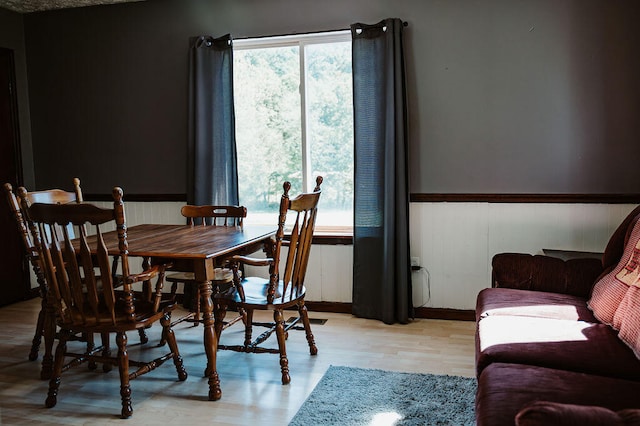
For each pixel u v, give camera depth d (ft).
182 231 10.92
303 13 13.16
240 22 13.64
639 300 6.73
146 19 14.33
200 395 8.91
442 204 12.59
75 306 8.94
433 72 12.43
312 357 10.43
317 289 13.62
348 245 13.28
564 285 9.23
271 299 9.21
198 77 13.65
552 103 11.84
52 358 9.74
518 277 9.55
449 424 7.66
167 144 14.53
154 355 10.73
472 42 12.17
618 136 11.53
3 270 14.65
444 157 12.53
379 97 12.50
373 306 12.84
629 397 5.29
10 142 14.88
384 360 10.19
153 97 14.51
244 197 14.32
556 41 11.71
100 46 14.76
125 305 8.20
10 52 14.85
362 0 12.73
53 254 8.20
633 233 8.03
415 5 12.40
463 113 12.35
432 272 12.78
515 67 11.98
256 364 10.14
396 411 8.08
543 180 12.03
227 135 13.67
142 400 8.77
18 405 8.68
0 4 14.34
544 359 6.39
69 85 15.12
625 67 11.39
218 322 9.75
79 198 11.45
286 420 8.02
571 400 5.24
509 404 5.21
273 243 10.98
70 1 14.19
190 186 14.07
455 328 12.09
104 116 14.94
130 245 9.25
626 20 11.31
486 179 12.35
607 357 6.39
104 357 8.46
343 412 8.07
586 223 11.80
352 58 12.60
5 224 14.70
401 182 12.27
